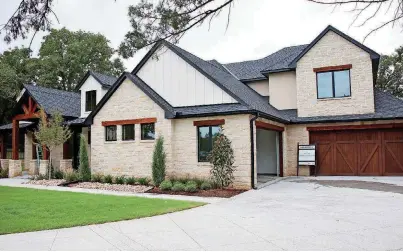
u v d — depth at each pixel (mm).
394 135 17375
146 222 8070
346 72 18500
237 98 14992
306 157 18297
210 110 15039
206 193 12938
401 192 12219
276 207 9883
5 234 6988
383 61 32875
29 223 7844
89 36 42000
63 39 41281
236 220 8234
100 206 10023
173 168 15719
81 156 17344
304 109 19109
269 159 20453
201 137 15477
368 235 6781
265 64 22828
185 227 7566
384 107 18156
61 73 39750
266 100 20922
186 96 16359
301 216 8594
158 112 15953
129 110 16750
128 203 10578
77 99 24328
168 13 5531
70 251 5902
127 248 6074
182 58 16547
